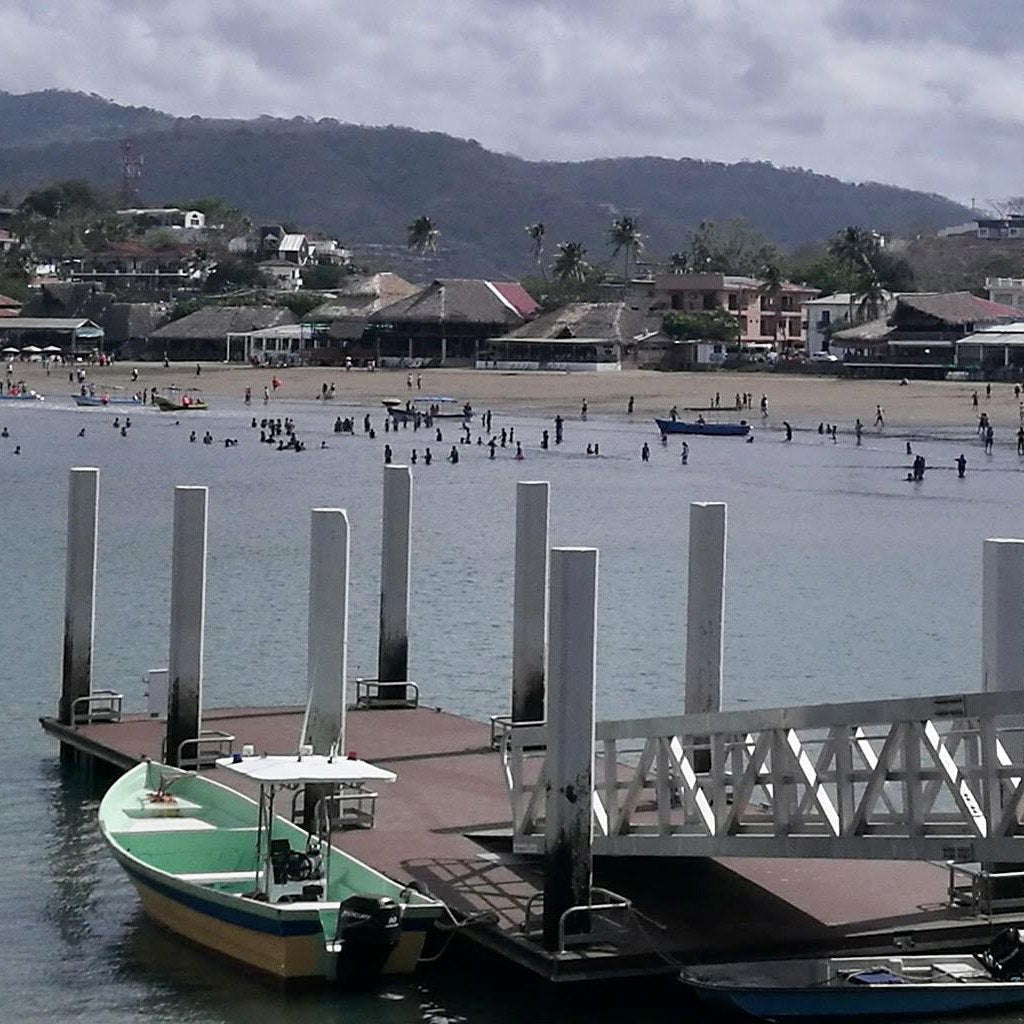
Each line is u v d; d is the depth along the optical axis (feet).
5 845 186.70
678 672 295.69
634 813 165.48
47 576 406.21
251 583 396.98
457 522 554.05
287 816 175.01
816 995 134.82
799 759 142.92
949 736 146.00
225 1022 141.28
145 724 218.38
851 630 348.59
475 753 200.64
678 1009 141.90
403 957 146.51
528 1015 142.00
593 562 138.51
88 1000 145.59
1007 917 147.23
